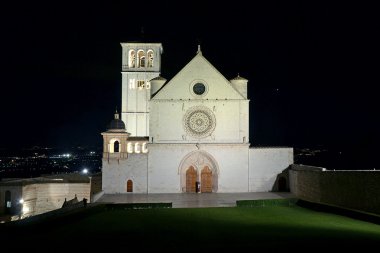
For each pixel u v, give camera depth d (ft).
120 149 239.09
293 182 229.25
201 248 96.22
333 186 175.22
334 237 106.32
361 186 155.53
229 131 238.89
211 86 239.30
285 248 93.71
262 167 240.12
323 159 597.93
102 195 230.07
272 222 137.08
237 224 132.67
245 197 216.33
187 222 137.80
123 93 291.79
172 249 95.81
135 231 120.37
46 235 115.14
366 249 91.45
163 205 182.50
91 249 96.89
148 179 238.07
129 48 293.84
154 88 242.17
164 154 238.68
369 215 138.41
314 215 153.99
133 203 182.19
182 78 239.71
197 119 239.09
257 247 95.50
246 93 239.71
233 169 238.68
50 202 247.29
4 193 236.43
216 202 200.34
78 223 137.49
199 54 240.32
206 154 238.68
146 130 290.76
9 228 117.60
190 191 239.50
